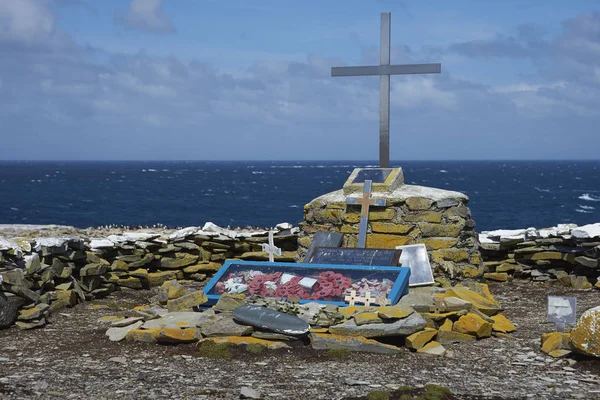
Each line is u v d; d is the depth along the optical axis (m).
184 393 6.35
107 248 12.31
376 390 6.41
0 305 9.09
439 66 12.30
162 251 12.96
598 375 7.13
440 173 195.50
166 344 8.20
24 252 10.30
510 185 115.19
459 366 7.46
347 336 8.02
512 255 13.50
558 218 55.16
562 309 8.55
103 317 9.82
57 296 10.55
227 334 8.19
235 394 6.32
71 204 64.19
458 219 11.56
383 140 12.72
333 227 12.09
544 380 6.93
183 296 9.34
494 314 9.36
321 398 6.21
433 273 11.33
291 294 9.37
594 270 12.84
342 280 9.50
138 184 113.12
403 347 8.17
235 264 10.16
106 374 7.02
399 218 11.68
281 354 7.80
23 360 7.64
